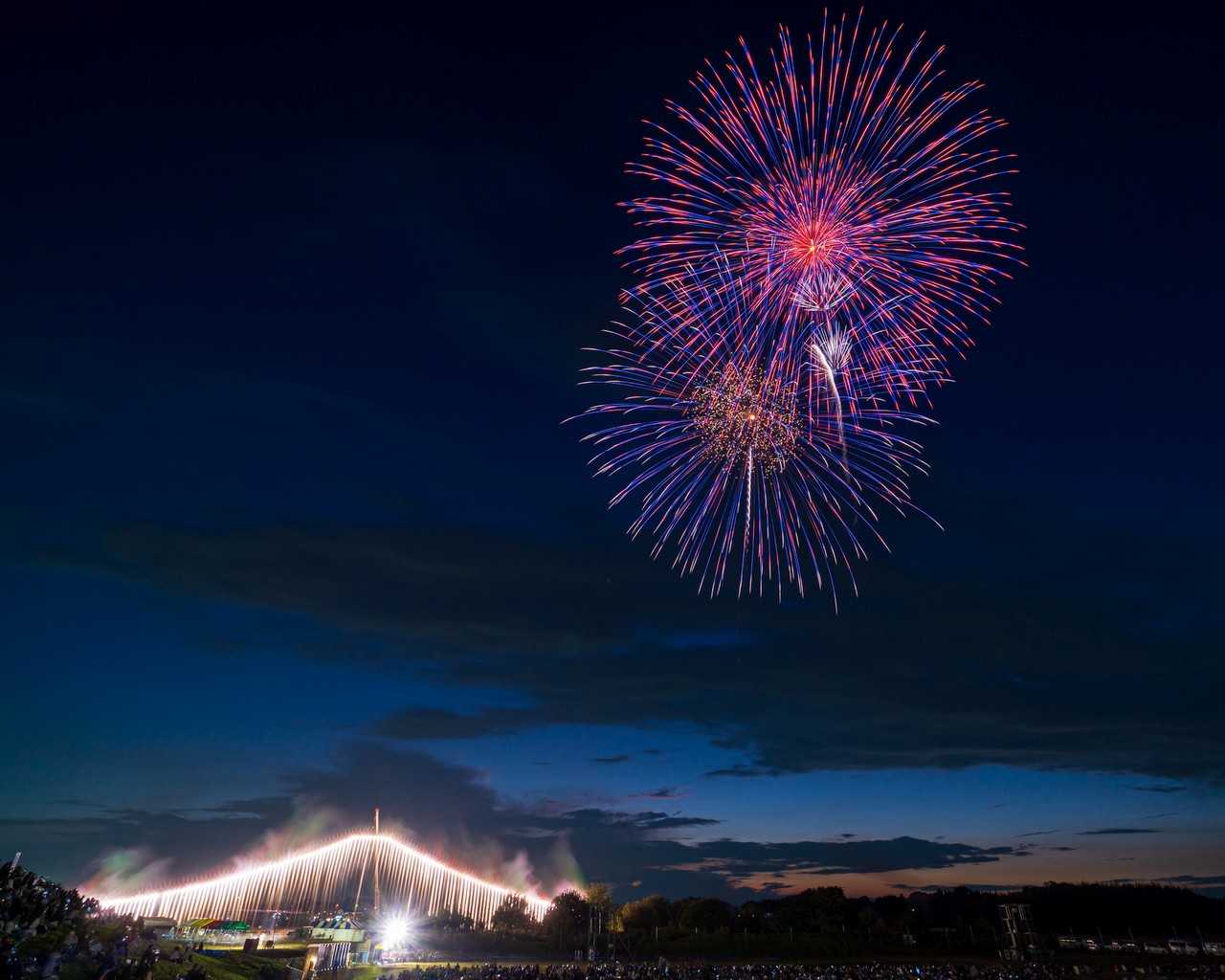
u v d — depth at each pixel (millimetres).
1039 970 93688
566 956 119250
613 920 132750
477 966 83375
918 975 85250
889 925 149000
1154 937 156500
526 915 134250
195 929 53625
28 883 28125
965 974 87875
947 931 141250
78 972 25719
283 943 53344
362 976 64562
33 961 23469
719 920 143875
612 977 75438
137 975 26906
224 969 38062
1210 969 102750
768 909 168125
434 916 129875
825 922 142125
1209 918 159250
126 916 34719
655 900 153500
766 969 90500
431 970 69750
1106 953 129500
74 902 31391
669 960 119375
